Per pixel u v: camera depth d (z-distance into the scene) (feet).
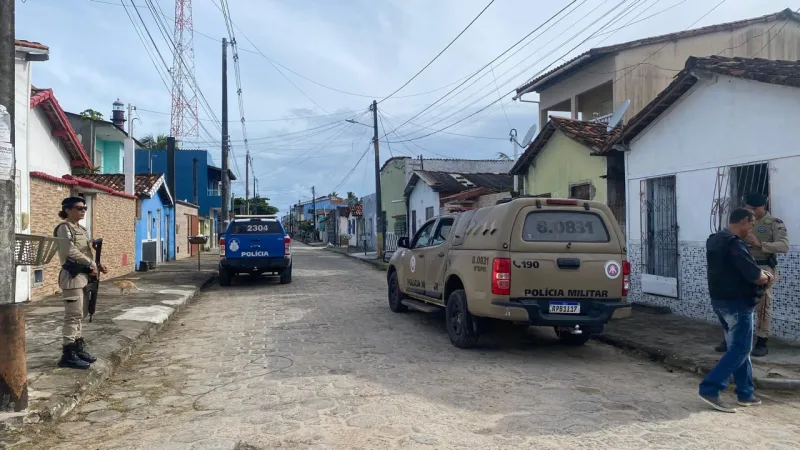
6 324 16.26
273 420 16.40
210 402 18.33
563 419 16.40
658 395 19.02
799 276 25.29
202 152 137.69
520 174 52.80
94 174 74.18
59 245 19.51
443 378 20.89
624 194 39.73
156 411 17.61
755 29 51.96
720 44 51.75
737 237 17.57
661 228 34.45
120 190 65.21
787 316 25.96
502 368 22.48
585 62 53.21
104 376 21.15
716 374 17.44
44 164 45.24
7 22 16.49
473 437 14.99
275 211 248.52
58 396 17.75
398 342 27.40
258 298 44.70
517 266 23.06
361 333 29.68
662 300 34.09
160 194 80.48
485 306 23.65
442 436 15.07
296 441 14.76
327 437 15.03
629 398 18.57
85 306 21.77
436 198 81.82
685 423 16.22
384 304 40.63
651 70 50.72
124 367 23.22
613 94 50.75
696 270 31.35
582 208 24.25
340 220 173.68
